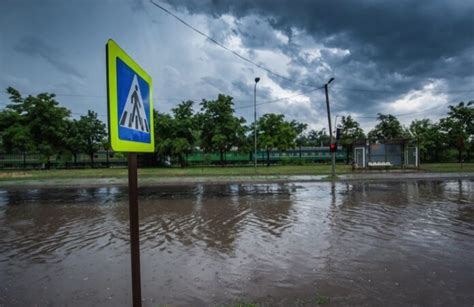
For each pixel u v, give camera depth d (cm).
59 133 3034
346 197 1053
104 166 3928
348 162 3991
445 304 294
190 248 492
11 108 2917
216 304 296
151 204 930
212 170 2662
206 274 377
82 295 323
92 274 385
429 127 4084
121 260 442
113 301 308
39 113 2983
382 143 2697
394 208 834
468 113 3500
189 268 399
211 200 1003
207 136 3591
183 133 3597
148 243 522
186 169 2980
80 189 1373
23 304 304
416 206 862
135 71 179
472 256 439
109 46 145
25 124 2959
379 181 1655
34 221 707
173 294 319
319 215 746
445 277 361
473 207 842
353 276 367
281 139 3591
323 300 302
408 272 378
